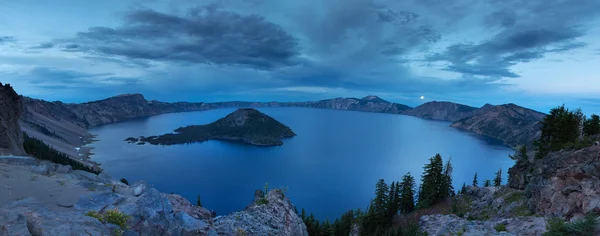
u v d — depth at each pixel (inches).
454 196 2925.7
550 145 2165.4
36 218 413.7
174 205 839.1
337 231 3011.8
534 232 1197.1
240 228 1010.1
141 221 525.0
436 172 3134.8
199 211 887.7
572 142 1766.7
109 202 543.8
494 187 2508.6
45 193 524.1
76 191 554.3
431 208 2920.8
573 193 1291.8
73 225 422.0
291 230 1352.1
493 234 1323.8
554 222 1191.6
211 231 671.8
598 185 1214.3
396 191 3255.4
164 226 564.4
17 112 3432.6
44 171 630.5
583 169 1293.1
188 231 619.5
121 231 479.2
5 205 440.1
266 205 1421.0
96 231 440.5
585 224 1012.5
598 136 1624.0
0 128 2979.8
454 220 1764.3
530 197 1611.7
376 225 2987.2
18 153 3120.1
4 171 577.6
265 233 1096.2
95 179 661.9
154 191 603.2
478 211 2021.4
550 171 1505.9
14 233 358.0
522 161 2132.1
